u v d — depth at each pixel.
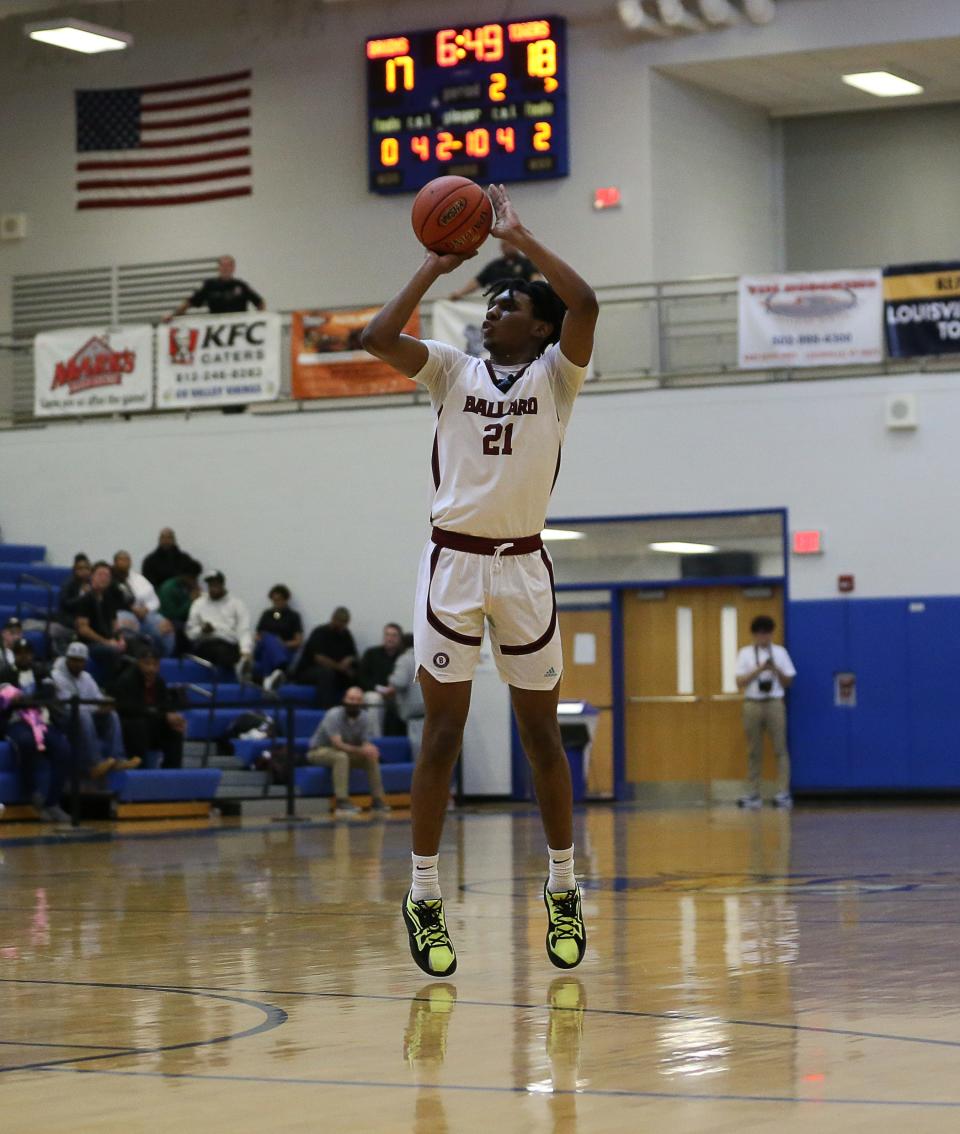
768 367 19.81
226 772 17.95
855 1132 2.85
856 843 11.97
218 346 21.75
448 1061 3.58
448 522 5.04
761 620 19.53
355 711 18.20
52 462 22.78
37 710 15.43
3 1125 2.98
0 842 12.73
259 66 24.92
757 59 22.98
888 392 19.75
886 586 19.73
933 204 25.17
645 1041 3.78
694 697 20.72
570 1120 2.97
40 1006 4.41
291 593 21.70
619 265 23.12
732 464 20.30
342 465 21.64
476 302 20.56
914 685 19.62
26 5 23.66
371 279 24.25
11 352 22.91
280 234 24.73
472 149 23.45
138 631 18.92
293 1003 4.45
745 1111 3.03
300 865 10.20
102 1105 3.15
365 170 24.34
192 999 4.53
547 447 5.03
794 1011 4.20
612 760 20.95
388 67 23.80
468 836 13.27
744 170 25.05
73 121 25.67
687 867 9.71
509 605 5.03
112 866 10.20
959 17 22.30
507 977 4.94
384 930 6.35
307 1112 3.07
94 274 25.52
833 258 25.50
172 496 22.28
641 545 20.83
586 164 23.28
